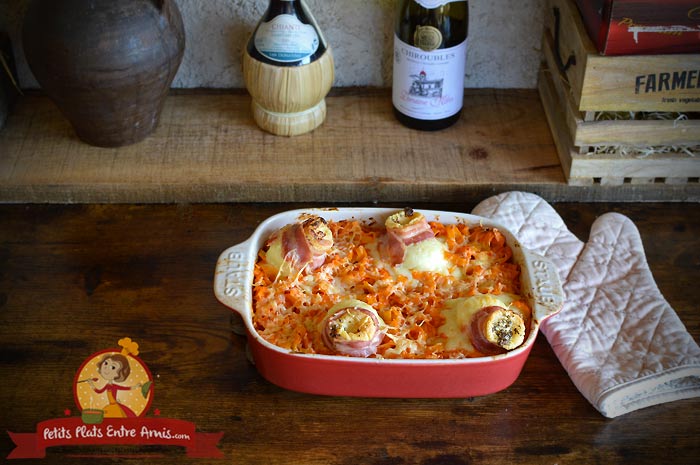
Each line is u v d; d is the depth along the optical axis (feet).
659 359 3.00
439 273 3.08
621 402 2.95
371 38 4.16
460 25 3.75
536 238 3.47
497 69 4.27
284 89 3.77
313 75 3.77
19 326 3.26
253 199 3.80
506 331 2.77
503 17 4.09
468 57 4.24
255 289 2.98
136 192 3.77
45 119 4.11
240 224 3.70
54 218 3.73
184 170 3.81
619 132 3.54
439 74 3.78
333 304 2.99
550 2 3.97
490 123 4.09
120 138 3.88
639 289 3.28
